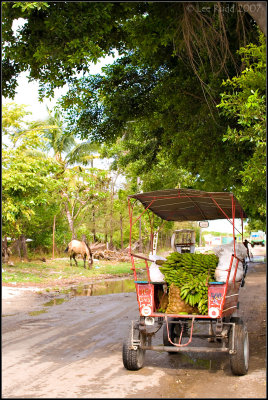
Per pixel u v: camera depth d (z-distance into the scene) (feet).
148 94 50.85
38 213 97.30
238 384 19.77
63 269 84.28
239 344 20.68
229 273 20.70
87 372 21.91
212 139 47.39
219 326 20.65
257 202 49.37
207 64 40.68
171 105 49.85
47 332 31.76
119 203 131.75
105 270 88.28
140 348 21.88
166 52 45.24
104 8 30.04
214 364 23.58
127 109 50.49
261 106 25.58
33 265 85.81
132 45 40.55
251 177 28.40
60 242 120.67
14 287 57.31
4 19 31.32
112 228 135.03
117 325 34.27
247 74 28.35
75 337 30.12
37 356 25.04
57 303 46.70
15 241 93.71
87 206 130.21
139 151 76.33
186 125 50.16
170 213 31.42
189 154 51.34
